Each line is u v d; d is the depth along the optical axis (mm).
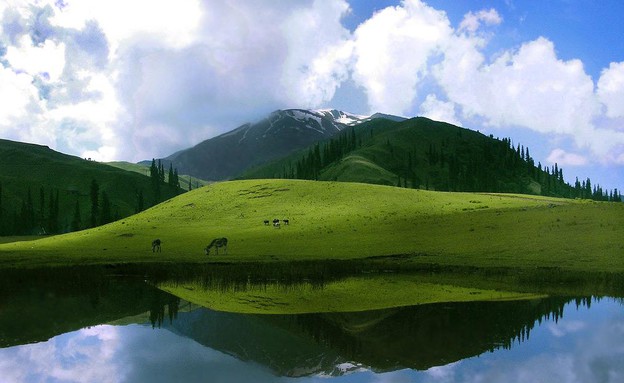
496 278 48812
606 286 44125
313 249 69875
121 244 81625
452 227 78875
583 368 22906
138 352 25516
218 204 115188
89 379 21609
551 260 54500
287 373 22562
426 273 52500
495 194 133875
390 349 26156
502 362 23875
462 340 27656
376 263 56000
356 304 37500
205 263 58125
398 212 96875
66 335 29234
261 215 103750
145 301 39219
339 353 25484
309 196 115688
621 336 28453
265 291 43750
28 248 78812
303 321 32062
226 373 22469
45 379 21984
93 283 47531
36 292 42344
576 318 32438
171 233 92188
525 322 31328
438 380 21297
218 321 32062
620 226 68062
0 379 21969
